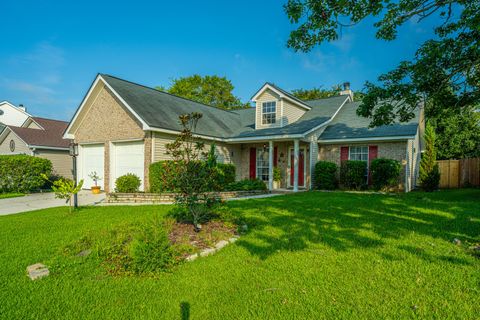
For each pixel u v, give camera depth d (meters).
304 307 2.71
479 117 21.31
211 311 2.68
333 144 14.81
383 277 3.29
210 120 15.80
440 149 22.47
